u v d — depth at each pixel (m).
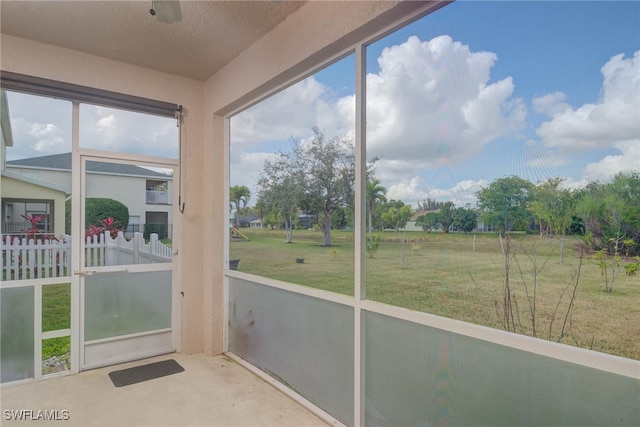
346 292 2.10
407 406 1.76
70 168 2.89
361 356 1.97
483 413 1.47
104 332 3.01
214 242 3.29
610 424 1.14
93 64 2.85
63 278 2.84
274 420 2.21
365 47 1.97
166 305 3.31
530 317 1.32
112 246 3.05
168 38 2.59
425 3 1.60
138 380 2.73
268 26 2.43
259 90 2.70
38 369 2.73
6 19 2.34
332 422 2.15
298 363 2.47
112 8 2.22
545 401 1.29
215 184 3.30
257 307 2.92
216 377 2.80
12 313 2.66
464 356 1.54
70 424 2.14
